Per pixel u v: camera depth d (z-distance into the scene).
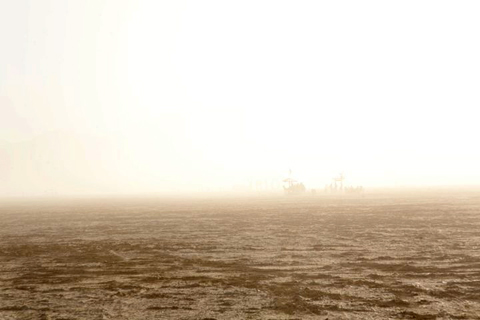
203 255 20.08
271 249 21.27
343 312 11.03
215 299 12.48
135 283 14.76
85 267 17.86
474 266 16.25
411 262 17.20
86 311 11.56
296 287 13.66
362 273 15.48
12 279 15.79
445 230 27.25
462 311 10.95
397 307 11.36
